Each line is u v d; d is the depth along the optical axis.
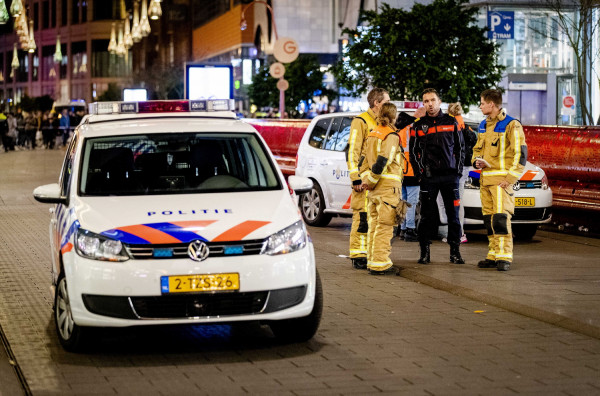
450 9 25.41
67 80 170.38
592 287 10.12
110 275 7.15
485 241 14.59
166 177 8.31
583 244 14.34
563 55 48.09
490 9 47.88
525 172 14.48
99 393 6.44
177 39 150.75
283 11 94.12
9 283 10.90
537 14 47.81
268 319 7.31
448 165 11.67
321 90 59.78
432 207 11.84
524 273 11.12
